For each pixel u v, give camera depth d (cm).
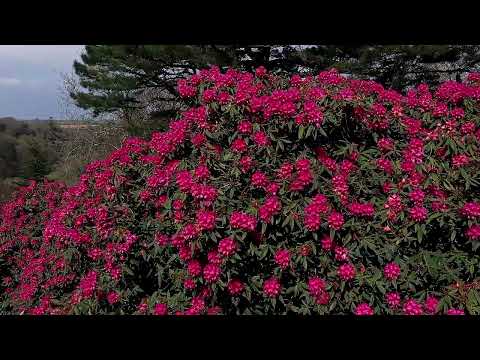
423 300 306
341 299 304
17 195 638
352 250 303
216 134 337
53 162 1717
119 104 1420
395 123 358
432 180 320
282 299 303
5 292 543
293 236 309
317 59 1337
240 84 343
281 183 308
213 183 312
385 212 309
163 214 342
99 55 1362
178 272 335
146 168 396
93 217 369
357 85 367
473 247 296
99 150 1619
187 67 1423
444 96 357
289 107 312
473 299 292
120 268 338
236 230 292
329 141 340
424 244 320
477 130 349
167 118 1407
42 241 539
